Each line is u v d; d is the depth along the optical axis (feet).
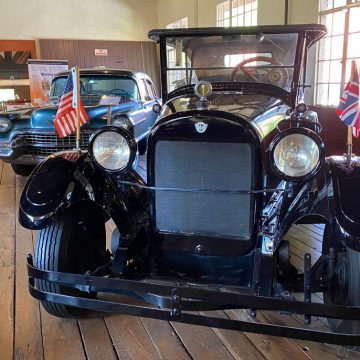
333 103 19.99
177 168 5.98
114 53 38.50
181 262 6.52
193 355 6.15
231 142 5.67
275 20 22.90
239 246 6.02
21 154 16.12
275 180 6.18
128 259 6.41
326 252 7.02
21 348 6.41
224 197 5.91
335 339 4.83
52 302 6.04
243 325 5.13
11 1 34.99
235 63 8.48
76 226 6.84
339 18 19.11
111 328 6.90
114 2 38.40
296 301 4.97
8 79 35.86
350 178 5.65
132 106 17.13
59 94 18.88
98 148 6.20
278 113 7.43
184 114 5.85
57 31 36.88
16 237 11.12
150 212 6.37
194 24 33.50
